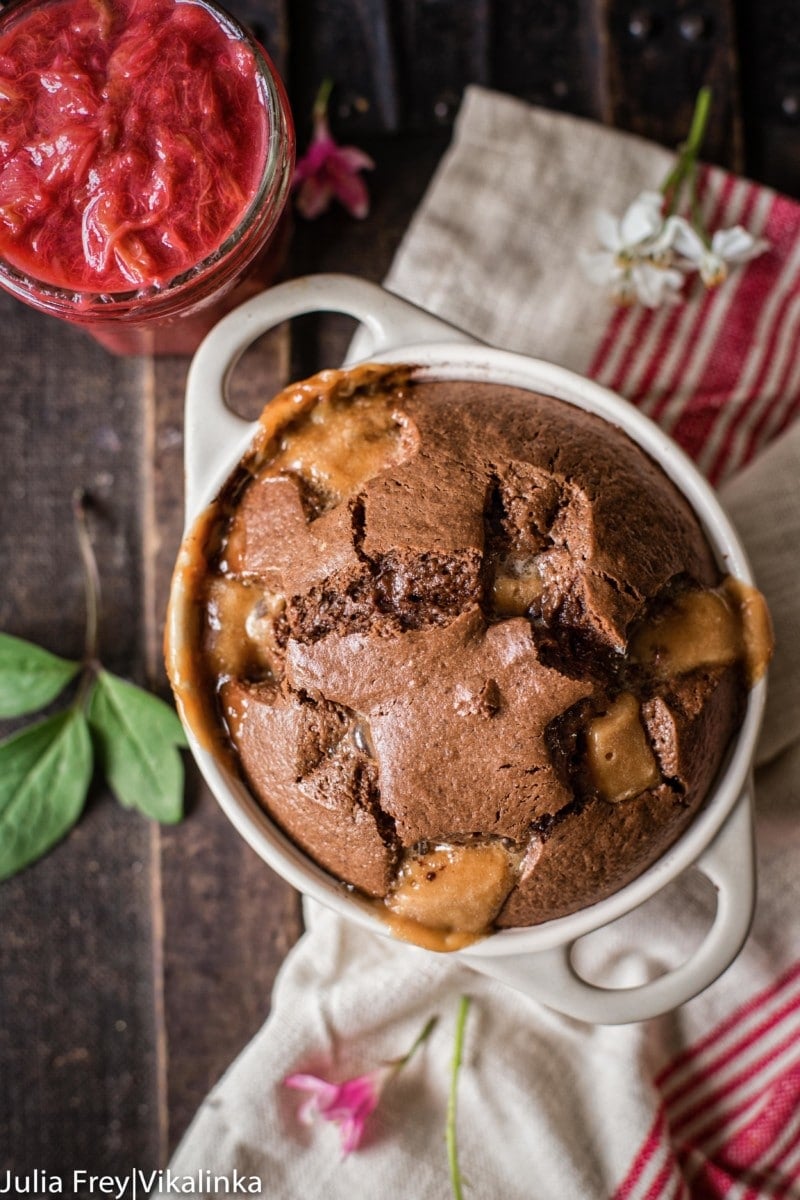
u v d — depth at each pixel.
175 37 0.41
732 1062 0.46
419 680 0.36
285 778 0.38
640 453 0.40
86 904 0.48
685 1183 0.45
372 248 0.48
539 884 0.38
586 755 0.37
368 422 0.39
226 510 0.40
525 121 0.47
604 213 0.46
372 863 0.38
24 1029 0.48
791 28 0.49
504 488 0.38
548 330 0.47
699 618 0.39
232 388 0.47
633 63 0.48
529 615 0.37
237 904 0.47
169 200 0.41
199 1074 0.47
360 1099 0.45
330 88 0.48
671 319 0.47
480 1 0.48
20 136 0.41
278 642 0.38
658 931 0.46
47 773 0.46
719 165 0.48
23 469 0.49
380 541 0.37
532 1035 0.46
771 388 0.47
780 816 0.45
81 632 0.48
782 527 0.45
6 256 0.41
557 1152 0.45
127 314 0.42
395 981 0.45
